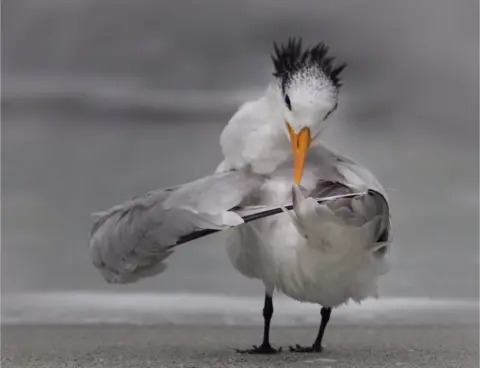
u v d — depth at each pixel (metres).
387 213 8.25
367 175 8.75
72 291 13.34
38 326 11.55
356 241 8.30
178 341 10.70
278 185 8.63
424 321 11.96
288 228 8.52
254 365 9.25
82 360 9.52
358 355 9.84
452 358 9.70
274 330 11.48
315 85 8.80
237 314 12.40
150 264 9.13
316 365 9.27
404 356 9.79
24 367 9.21
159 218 8.47
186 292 13.42
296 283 8.82
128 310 12.49
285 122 8.89
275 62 9.37
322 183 8.62
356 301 9.10
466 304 12.71
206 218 7.99
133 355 9.79
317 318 12.20
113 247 9.12
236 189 8.27
